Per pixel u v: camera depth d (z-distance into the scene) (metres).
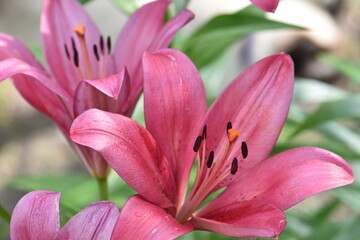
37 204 0.45
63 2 0.57
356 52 1.79
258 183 0.48
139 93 0.52
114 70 0.56
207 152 0.50
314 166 0.47
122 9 0.62
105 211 0.44
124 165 0.45
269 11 0.46
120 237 0.42
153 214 0.44
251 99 0.50
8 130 1.48
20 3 1.62
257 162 0.50
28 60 0.54
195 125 0.50
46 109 0.54
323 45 1.76
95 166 0.54
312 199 1.29
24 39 1.58
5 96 1.52
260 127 0.50
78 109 0.50
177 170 0.50
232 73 1.32
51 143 1.45
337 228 0.62
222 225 0.45
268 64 0.50
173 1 0.57
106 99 0.50
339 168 0.46
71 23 0.57
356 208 0.66
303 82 0.72
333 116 0.61
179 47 0.61
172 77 0.48
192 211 0.50
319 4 1.91
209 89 0.68
